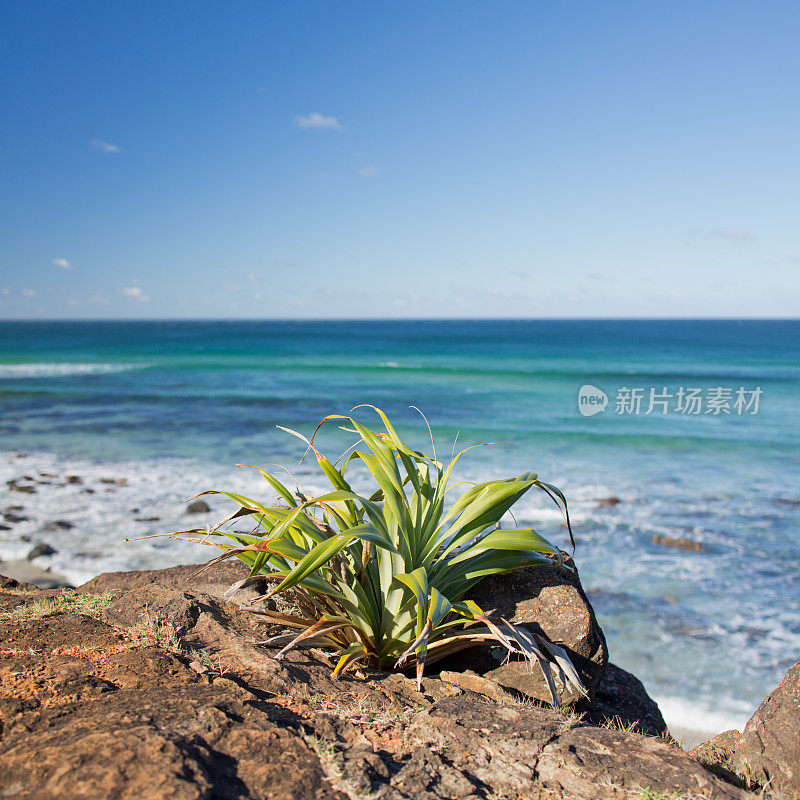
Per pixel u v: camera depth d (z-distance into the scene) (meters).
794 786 2.45
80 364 44.06
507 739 2.48
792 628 7.54
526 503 12.55
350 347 70.56
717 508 12.49
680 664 6.73
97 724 2.17
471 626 3.94
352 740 2.39
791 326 150.12
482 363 49.69
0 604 3.77
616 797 2.13
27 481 13.52
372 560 4.00
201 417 23.20
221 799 1.86
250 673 2.91
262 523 4.02
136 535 10.09
